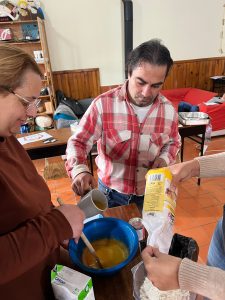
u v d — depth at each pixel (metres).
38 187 0.74
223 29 5.27
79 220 0.59
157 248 0.64
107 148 1.36
